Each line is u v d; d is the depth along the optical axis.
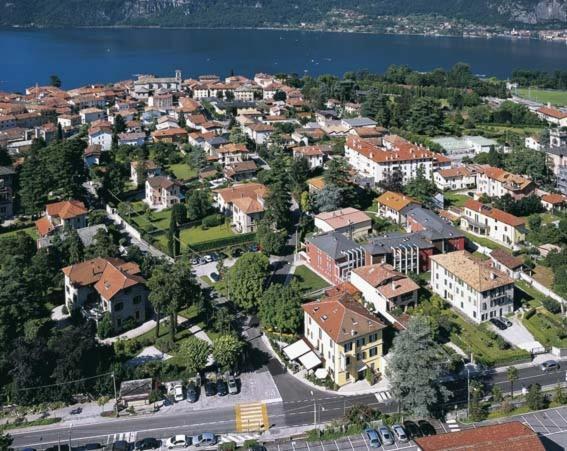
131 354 142.25
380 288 153.50
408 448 110.69
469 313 154.50
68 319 157.88
